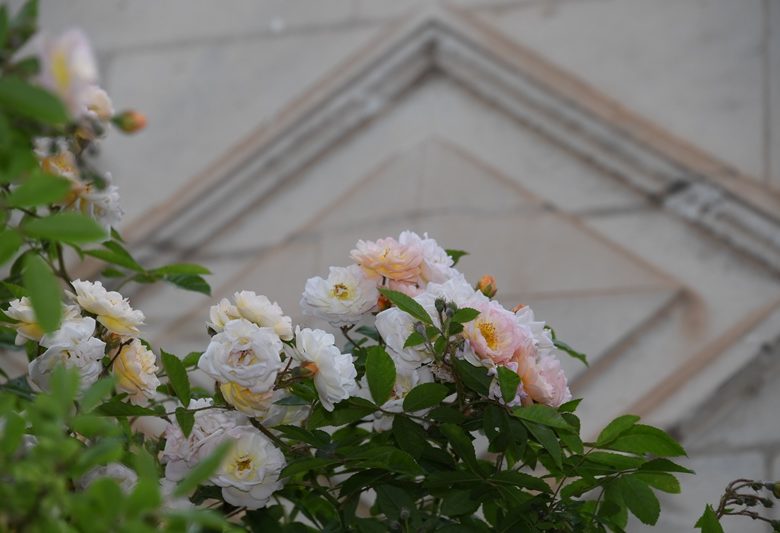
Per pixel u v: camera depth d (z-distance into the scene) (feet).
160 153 10.98
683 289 9.35
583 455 6.57
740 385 9.10
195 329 10.21
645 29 10.23
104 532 5.55
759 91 9.76
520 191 10.05
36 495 5.57
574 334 9.38
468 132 10.39
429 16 10.77
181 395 6.49
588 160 9.96
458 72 10.57
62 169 6.43
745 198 9.39
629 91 10.05
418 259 6.68
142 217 10.73
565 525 6.65
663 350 9.28
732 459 8.96
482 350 6.42
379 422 6.78
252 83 11.06
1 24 5.63
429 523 6.61
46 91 5.48
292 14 11.22
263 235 10.51
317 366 6.46
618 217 9.73
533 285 9.64
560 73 10.26
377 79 10.73
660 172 9.69
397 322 6.57
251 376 6.37
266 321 6.53
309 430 6.61
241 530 5.82
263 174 10.67
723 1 10.15
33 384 6.59
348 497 6.75
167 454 6.49
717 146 9.66
